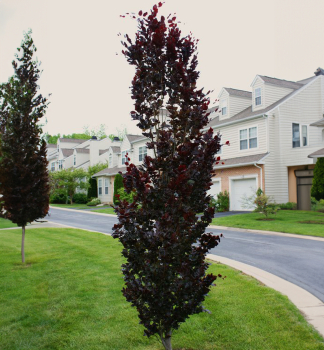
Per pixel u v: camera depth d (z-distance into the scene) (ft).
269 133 69.72
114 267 27.71
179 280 12.09
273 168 69.46
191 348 14.29
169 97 12.88
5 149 29.07
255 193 63.52
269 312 17.12
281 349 13.64
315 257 31.04
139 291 11.82
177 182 11.22
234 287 21.38
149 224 12.16
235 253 33.50
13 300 21.09
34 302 20.57
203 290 12.17
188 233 12.09
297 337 14.52
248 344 14.20
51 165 175.22
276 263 29.04
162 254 11.18
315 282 23.22
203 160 12.01
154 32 13.06
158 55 12.71
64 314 18.57
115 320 17.47
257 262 29.55
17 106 29.53
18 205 29.17
